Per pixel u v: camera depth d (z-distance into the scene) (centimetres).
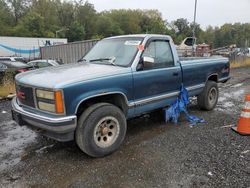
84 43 1881
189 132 526
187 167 383
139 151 440
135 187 338
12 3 8481
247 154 423
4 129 569
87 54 554
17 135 531
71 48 2036
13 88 1023
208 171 371
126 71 445
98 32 9581
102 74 414
